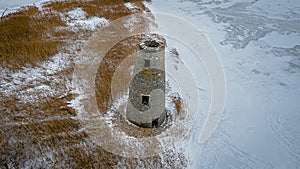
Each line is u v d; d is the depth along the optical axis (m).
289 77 18.31
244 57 20.34
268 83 17.70
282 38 22.94
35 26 19.62
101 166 11.41
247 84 17.56
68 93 14.82
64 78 15.81
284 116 15.11
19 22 19.33
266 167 12.26
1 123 12.30
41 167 10.97
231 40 22.45
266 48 21.53
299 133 14.03
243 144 13.38
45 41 18.44
